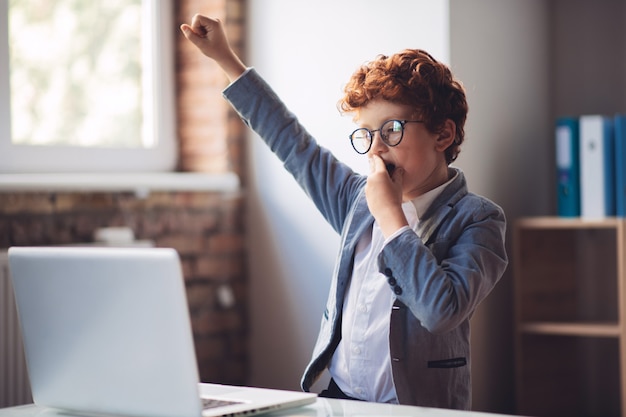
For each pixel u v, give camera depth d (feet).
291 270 12.32
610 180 11.44
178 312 4.40
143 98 12.41
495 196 11.71
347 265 6.16
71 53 11.57
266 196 12.52
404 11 11.12
